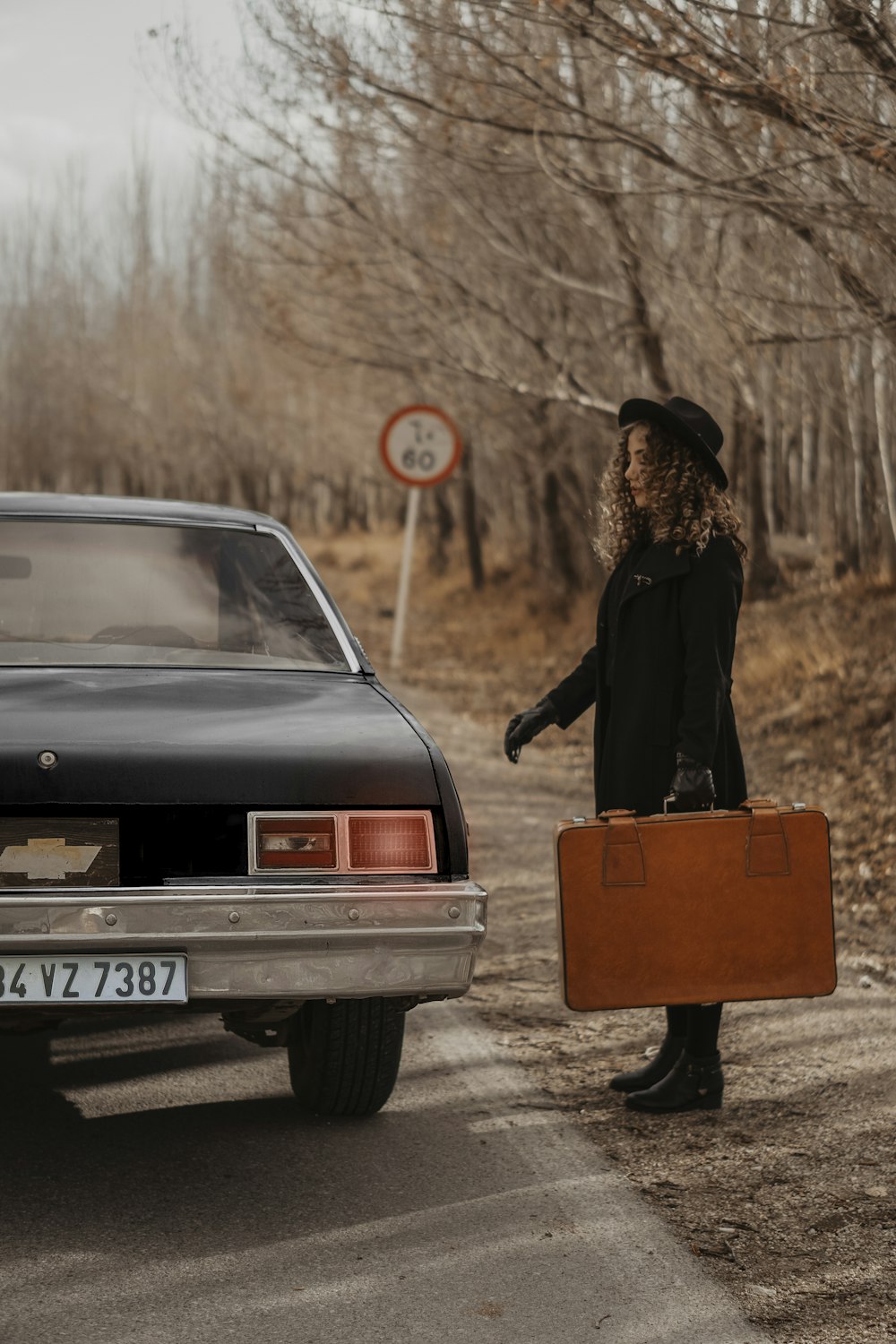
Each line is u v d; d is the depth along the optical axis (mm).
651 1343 2883
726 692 4195
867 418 11695
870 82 6902
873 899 6574
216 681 4020
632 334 12602
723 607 4176
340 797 3469
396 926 3414
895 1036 4852
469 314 13992
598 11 6402
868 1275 3199
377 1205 3539
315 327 17000
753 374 12289
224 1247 3291
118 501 4738
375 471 33188
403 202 13602
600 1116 4195
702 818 3965
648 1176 3750
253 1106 4238
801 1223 3467
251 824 3410
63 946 3262
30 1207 3494
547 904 6660
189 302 51406
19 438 63781
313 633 4418
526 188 12320
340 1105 4082
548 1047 4797
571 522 18984
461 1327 2934
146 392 52812
